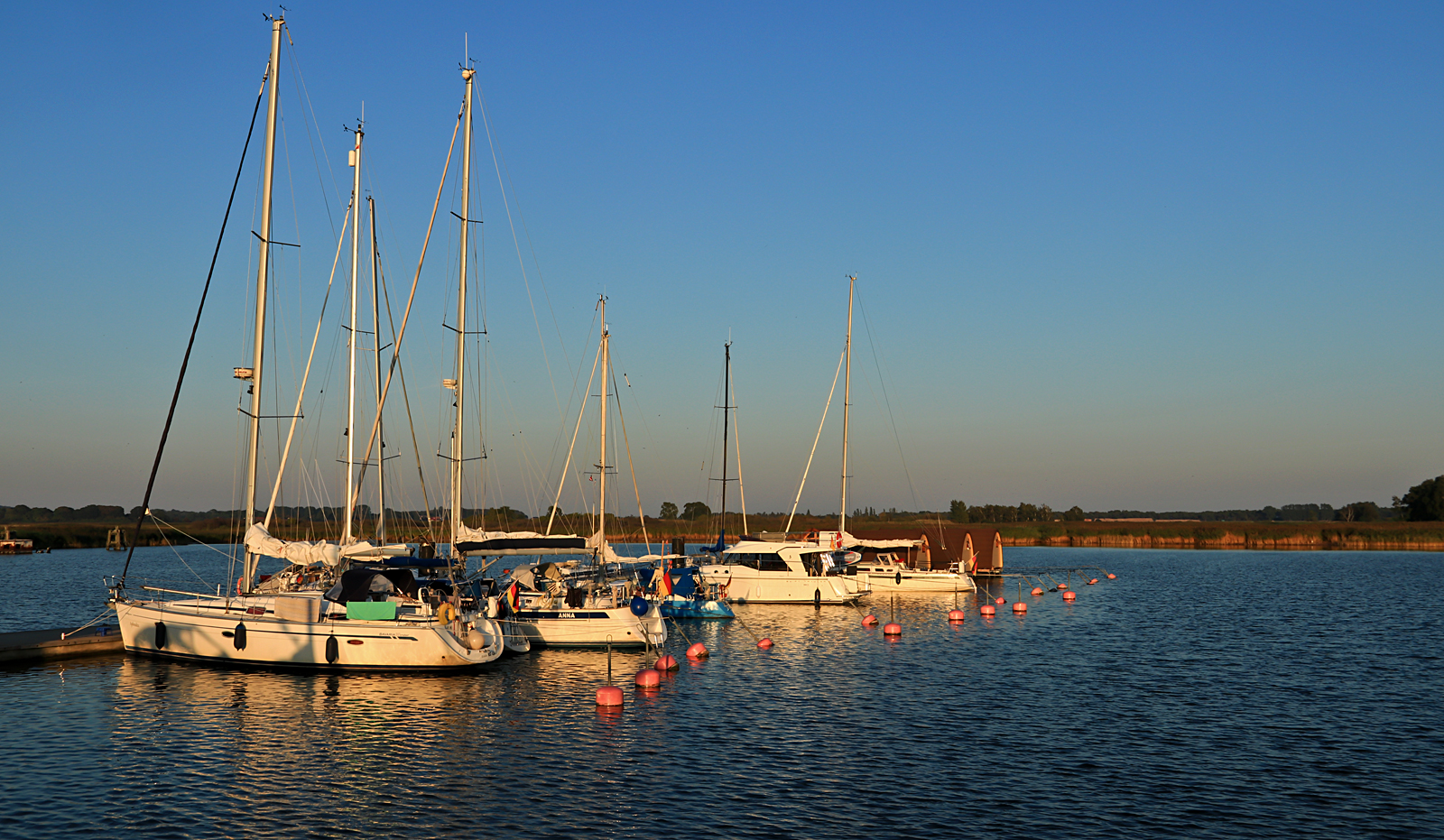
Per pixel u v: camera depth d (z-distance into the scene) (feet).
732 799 59.31
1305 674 105.70
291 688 88.38
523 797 59.31
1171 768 67.56
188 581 225.15
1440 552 425.69
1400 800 60.90
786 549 177.47
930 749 71.82
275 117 103.19
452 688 90.22
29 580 226.17
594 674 98.48
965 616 161.58
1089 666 110.22
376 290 151.12
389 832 53.16
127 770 63.82
